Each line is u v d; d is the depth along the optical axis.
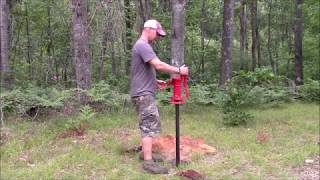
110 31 10.40
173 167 5.96
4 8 11.87
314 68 20.19
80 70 9.78
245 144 7.26
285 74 24.98
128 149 6.62
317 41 18.97
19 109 9.32
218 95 11.35
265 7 26.38
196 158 6.34
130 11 14.20
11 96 9.46
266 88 12.95
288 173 5.87
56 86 14.08
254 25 23.16
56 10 15.04
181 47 10.20
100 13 10.09
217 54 22.12
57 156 6.39
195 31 19.47
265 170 5.96
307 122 9.49
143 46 5.63
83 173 5.66
